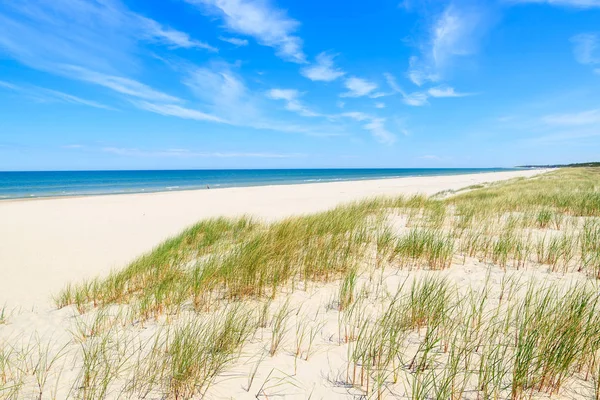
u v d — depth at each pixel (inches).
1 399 99.0
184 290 173.9
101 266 315.6
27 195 1192.2
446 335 113.0
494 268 187.0
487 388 83.6
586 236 211.8
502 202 416.2
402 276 182.4
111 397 95.5
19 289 252.7
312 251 217.2
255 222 440.5
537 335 97.6
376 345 107.1
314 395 89.7
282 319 133.9
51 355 128.8
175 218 593.9
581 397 81.6
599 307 122.2
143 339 131.7
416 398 82.0
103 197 988.6
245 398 90.0
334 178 2864.2
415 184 1654.8
